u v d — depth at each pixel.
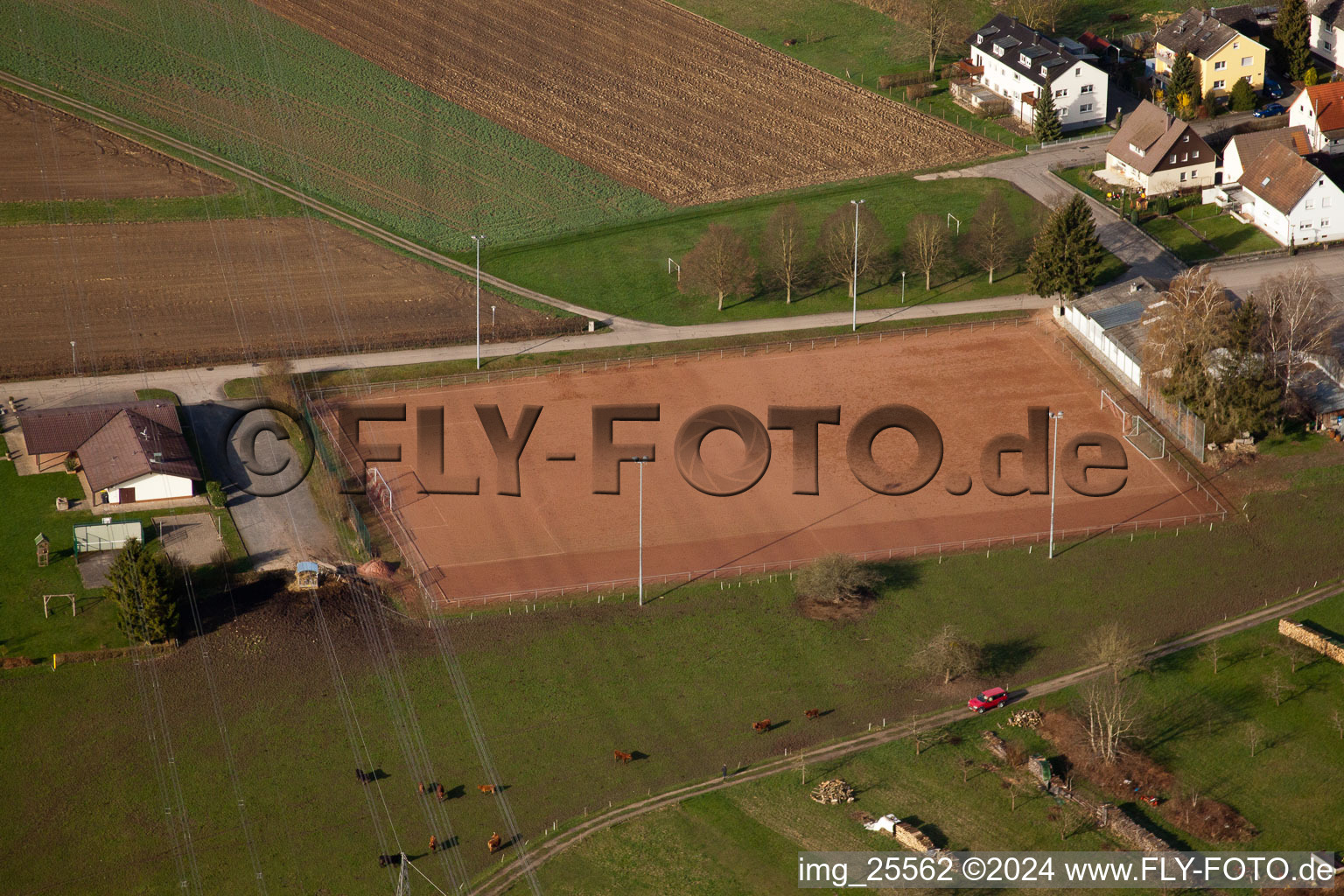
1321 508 140.25
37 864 108.31
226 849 109.06
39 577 136.50
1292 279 157.12
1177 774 112.44
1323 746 113.81
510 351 171.25
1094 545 137.38
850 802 111.38
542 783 114.06
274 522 144.12
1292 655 122.25
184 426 158.00
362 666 125.81
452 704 121.75
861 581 131.12
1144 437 151.88
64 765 116.50
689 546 139.50
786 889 104.38
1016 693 121.00
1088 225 169.75
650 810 111.38
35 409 160.50
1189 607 129.25
